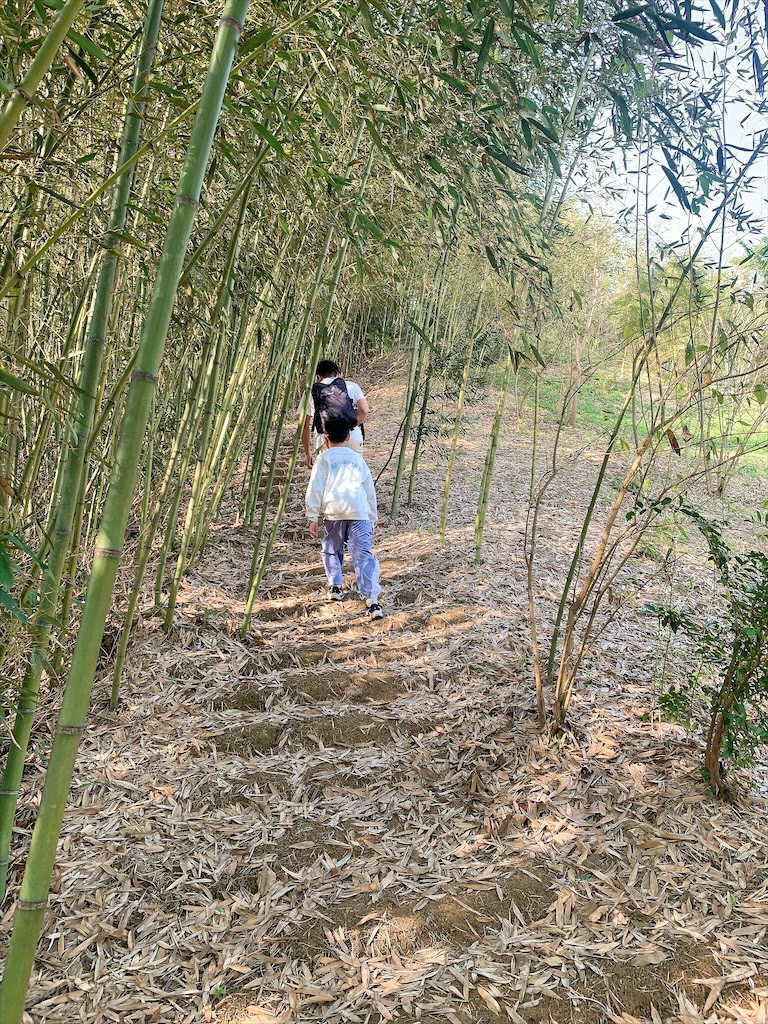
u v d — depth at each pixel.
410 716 3.39
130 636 3.90
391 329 10.41
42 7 1.45
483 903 2.33
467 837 2.64
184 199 1.36
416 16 2.21
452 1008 1.99
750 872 2.38
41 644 2.04
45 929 2.22
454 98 2.26
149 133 2.13
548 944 2.17
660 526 2.96
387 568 5.16
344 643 4.09
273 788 2.92
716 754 2.69
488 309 5.83
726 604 4.48
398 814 2.78
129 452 1.36
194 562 4.91
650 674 3.61
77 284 2.46
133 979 2.09
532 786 2.85
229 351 5.42
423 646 4.03
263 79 1.93
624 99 2.30
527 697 3.43
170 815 2.73
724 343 2.70
